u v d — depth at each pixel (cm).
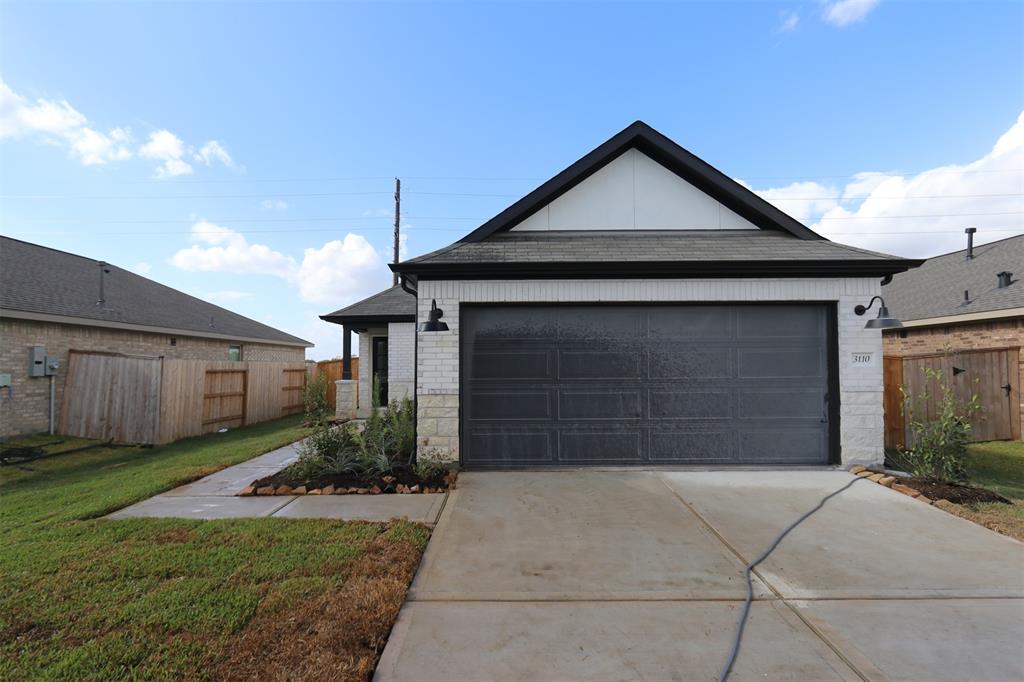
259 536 407
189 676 233
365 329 1339
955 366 838
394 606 294
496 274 636
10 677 235
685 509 480
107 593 313
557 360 659
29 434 1023
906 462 657
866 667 241
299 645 257
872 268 616
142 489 567
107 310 1283
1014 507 482
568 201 751
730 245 683
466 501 510
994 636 267
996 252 1297
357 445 649
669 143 725
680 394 655
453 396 641
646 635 270
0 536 422
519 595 313
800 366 652
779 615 289
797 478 590
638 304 656
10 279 1148
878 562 359
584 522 446
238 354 1862
